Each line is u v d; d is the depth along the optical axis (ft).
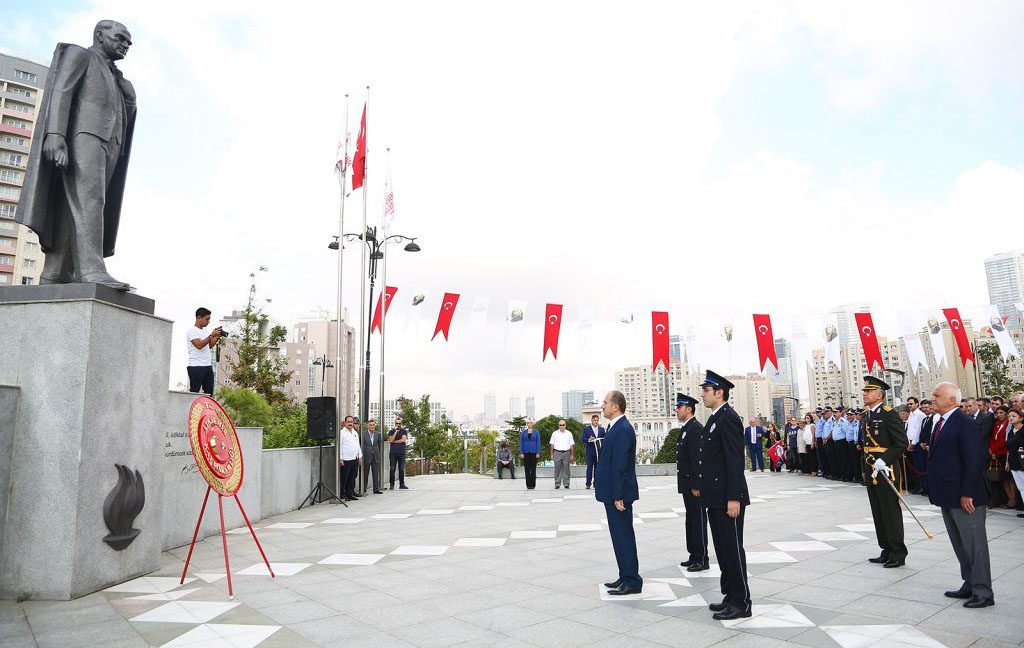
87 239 21.13
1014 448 33.09
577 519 35.50
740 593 16.16
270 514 38.55
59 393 19.21
